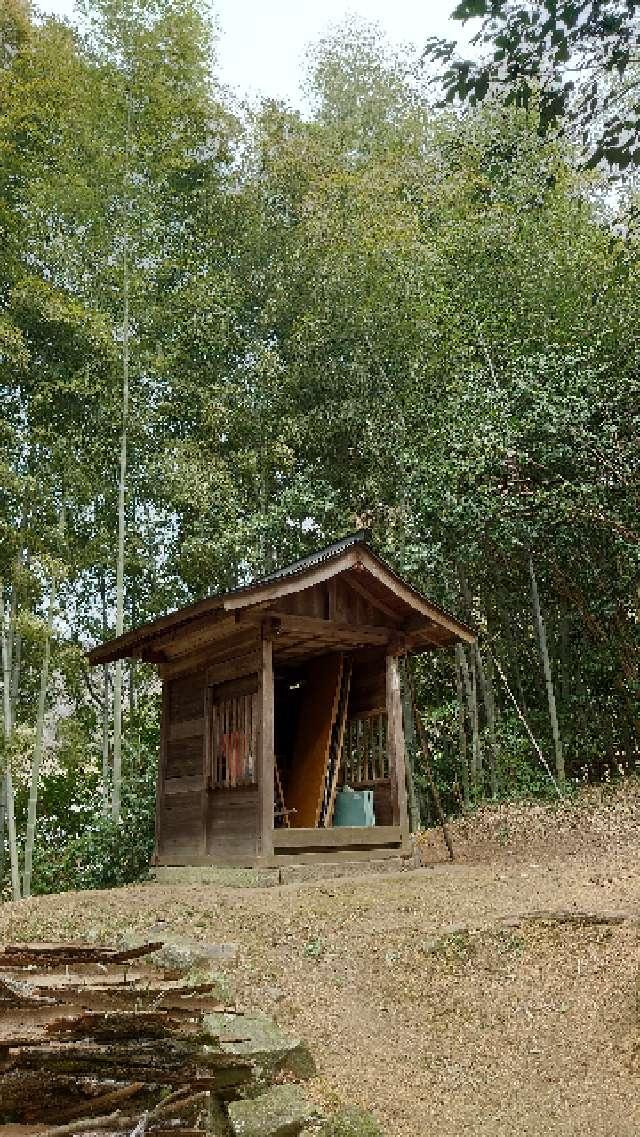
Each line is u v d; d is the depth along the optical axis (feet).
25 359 34.73
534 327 37.45
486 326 37.50
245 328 42.47
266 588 23.61
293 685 31.58
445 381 38.09
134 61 37.96
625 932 16.72
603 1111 12.00
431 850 29.91
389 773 26.84
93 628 39.73
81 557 35.40
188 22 39.34
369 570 25.75
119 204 37.06
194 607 23.71
